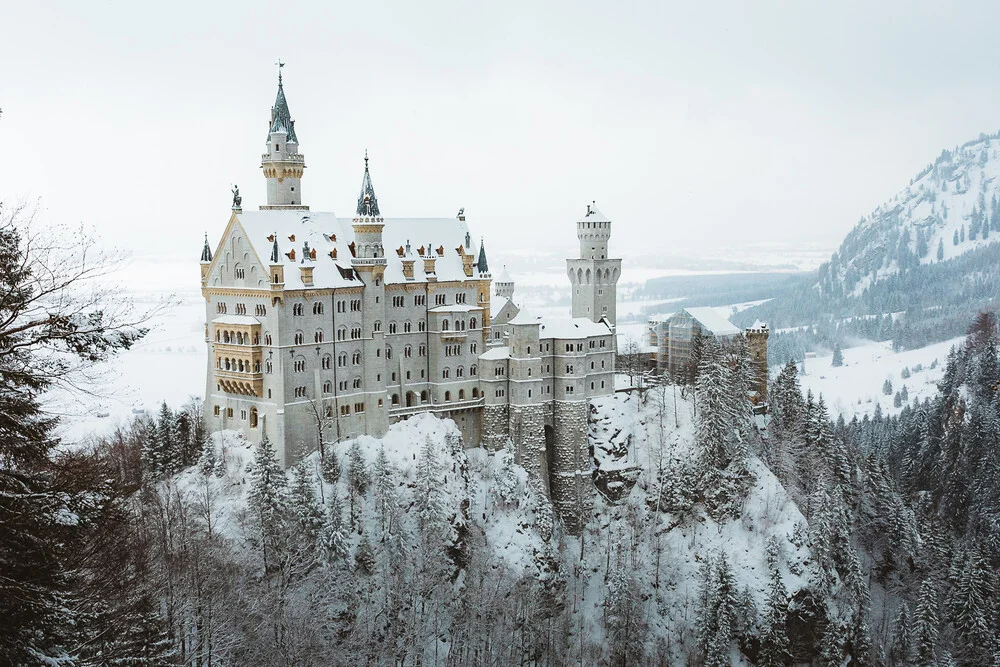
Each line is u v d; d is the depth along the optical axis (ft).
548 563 534.78
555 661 483.10
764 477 595.88
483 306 595.88
